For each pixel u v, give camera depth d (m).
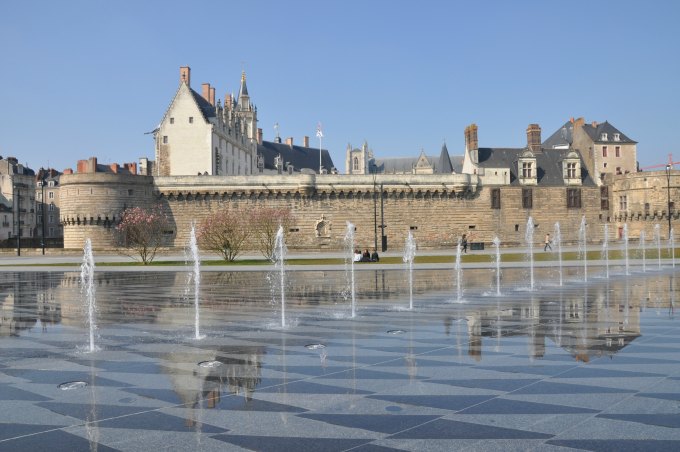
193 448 7.34
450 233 78.38
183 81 86.44
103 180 73.94
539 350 12.86
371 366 11.54
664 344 13.35
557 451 7.14
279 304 21.78
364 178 77.44
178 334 15.45
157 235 69.88
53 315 19.55
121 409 8.98
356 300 22.73
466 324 16.52
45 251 70.12
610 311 18.83
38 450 7.34
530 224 68.62
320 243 76.94
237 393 9.77
